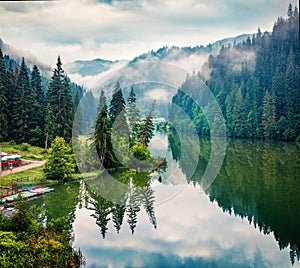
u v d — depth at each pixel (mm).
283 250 23234
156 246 23344
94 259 21297
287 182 41000
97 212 29688
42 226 23453
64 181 39906
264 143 77812
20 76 61844
